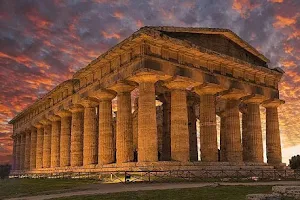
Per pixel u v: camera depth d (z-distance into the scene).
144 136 37.56
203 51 41.66
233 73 47.00
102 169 41.94
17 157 83.94
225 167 41.16
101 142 44.44
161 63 38.69
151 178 33.41
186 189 24.48
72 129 52.50
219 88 44.22
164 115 53.22
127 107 41.50
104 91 44.00
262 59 51.16
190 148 55.34
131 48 39.44
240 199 20.55
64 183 34.38
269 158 50.75
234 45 47.88
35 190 30.75
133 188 26.36
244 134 57.28
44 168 63.31
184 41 39.78
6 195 29.73
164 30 39.00
